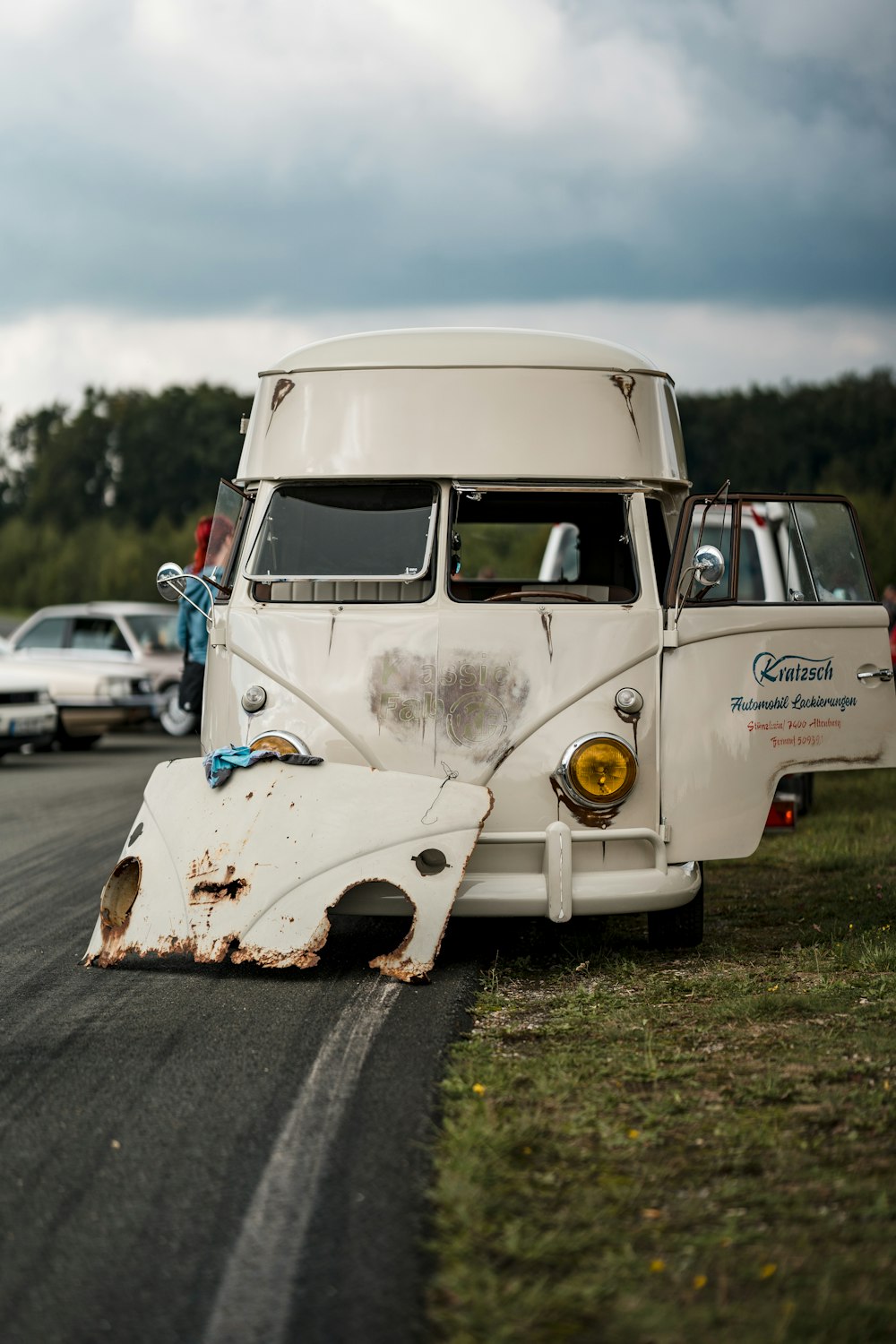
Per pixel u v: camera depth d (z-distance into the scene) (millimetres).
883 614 6680
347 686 6359
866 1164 3846
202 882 6070
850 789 13250
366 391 6648
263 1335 3006
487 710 6309
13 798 13305
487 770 6293
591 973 6320
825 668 6586
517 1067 4785
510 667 6328
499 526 8578
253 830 6098
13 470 95812
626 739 6332
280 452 6715
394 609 6430
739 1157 3912
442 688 6316
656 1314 3023
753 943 6891
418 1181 3812
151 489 84250
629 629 6375
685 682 6402
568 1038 5203
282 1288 3213
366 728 6332
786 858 9453
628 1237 3402
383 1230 3506
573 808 6305
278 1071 4836
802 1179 3748
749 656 6465
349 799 6102
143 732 22547
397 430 6598
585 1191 3684
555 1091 4508
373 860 6000
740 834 6434
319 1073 4797
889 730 6676
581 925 7449
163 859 6211
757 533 11328
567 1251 3328
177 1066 4902
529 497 6805
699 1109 4332
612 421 6645
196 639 10797
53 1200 3756
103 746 19688
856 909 7488
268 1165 3967
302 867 5984
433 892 5984
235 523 6926
